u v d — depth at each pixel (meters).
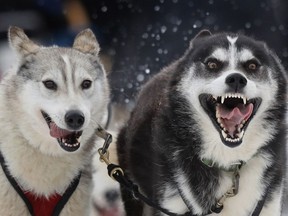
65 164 6.84
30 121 6.80
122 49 14.73
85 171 7.05
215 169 6.50
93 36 7.47
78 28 14.56
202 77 6.52
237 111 6.33
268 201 6.57
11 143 6.81
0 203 6.80
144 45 14.72
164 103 6.79
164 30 14.20
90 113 6.90
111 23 14.85
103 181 8.17
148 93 7.48
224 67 6.51
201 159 6.49
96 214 8.23
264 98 6.44
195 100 6.52
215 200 6.50
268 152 6.52
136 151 7.19
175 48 14.67
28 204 6.83
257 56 6.54
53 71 6.87
